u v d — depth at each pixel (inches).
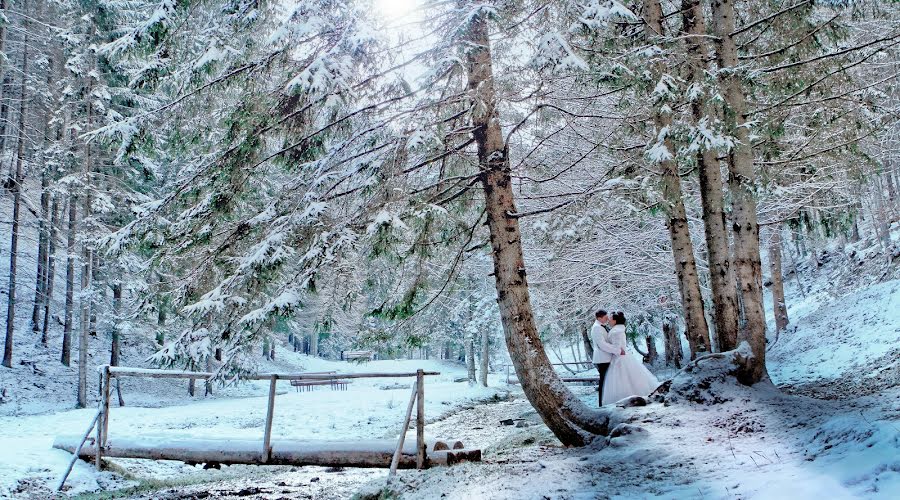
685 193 509.0
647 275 632.4
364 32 233.3
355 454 270.2
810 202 476.4
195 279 292.4
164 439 311.7
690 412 269.0
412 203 277.1
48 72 993.5
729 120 311.1
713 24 355.3
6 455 315.3
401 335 354.3
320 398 853.2
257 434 485.7
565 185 502.3
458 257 354.9
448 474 230.4
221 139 295.9
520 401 762.8
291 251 256.8
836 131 381.7
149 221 287.9
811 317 790.5
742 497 145.1
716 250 334.3
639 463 206.2
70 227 890.7
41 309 1152.2
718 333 330.0
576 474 197.8
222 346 266.4
